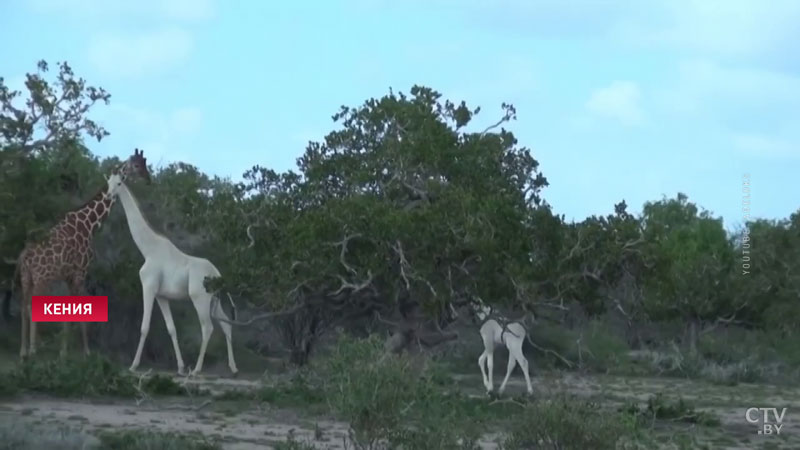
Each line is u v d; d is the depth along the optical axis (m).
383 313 39.38
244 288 38.59
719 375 62.38
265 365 49.25
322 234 35.47
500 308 40.62
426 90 40.84
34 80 40.28
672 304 79.44
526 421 21.00
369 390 20.53
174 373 45.38
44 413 30.02
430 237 34.81
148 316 42.62
